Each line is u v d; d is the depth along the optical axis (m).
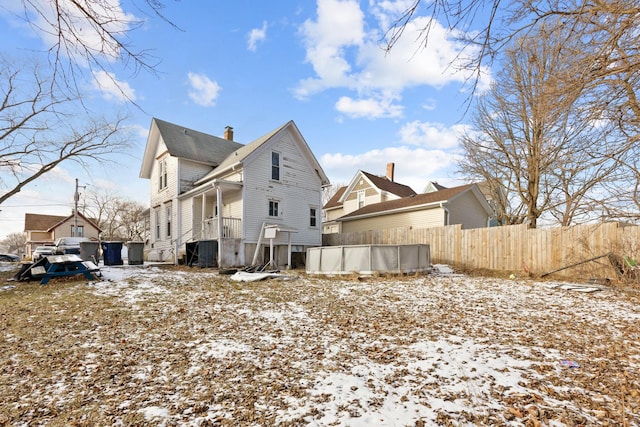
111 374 3.52
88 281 9.49
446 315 6.02
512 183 15.05
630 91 2.97
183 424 2.62
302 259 17.44
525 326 5.33
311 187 18.38
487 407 2.85
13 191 14.47
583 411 2.78
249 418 2.70
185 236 17.06
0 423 2.62
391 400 2.98
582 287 8.29
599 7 2.41
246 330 5.11
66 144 14.91
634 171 3.58
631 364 3.78
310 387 3.25
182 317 5.80
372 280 10.30
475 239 12.84
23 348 4.25
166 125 18.98
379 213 19.73
